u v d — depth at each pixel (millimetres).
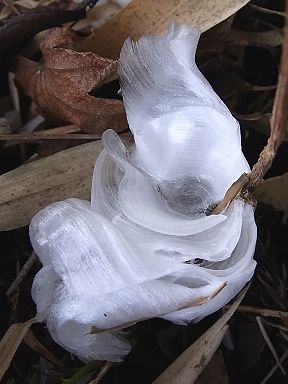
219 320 203
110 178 204
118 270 193
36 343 210
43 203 214
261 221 231
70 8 231
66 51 216
